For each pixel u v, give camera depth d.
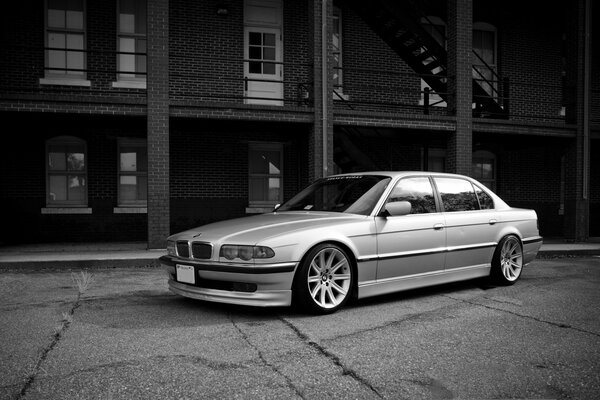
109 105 10.14
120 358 3.79
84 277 7.15
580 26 13.31
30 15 12.26
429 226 6.01
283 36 13.80
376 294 5.57
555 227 16.56
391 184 5.98
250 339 4.29
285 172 14.06
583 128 13.35
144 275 7.83
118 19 12.77
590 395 3.18
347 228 5.35
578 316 5.16
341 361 3.75
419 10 14.61
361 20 14.37
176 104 10.43
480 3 15.55
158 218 10.28
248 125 11.99
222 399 3.07
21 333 4.47
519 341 4.28
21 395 3.11
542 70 16.05
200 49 13.22
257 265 4.86
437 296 6.16
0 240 12.22
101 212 12.79
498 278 6.77
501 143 14.92
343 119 11.34
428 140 13.90
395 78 14.63
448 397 3.13
